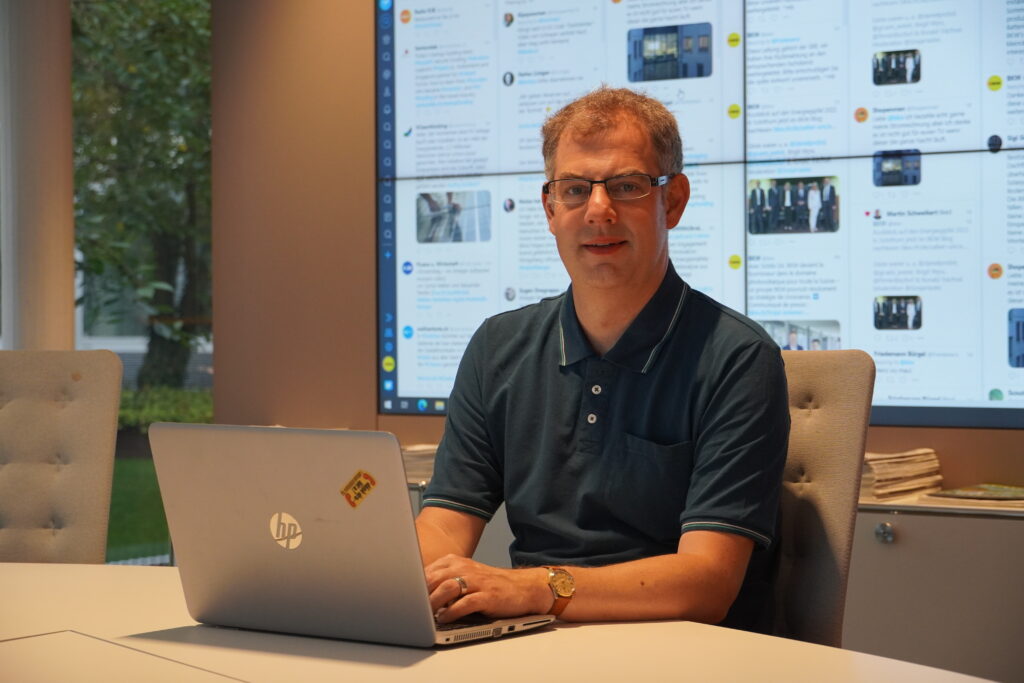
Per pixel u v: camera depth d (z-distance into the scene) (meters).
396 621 1.10
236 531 1.16
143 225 5.47
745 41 2.79
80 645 1.14
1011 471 2.57
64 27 3.26
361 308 3.15
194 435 1.16
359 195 3.14
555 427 1.53
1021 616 2.27
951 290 2.64
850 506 1.45
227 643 1.14
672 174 1.52
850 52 2.70
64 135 3.27
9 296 3.24
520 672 1.01
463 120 3.06
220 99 3.27
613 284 1.47
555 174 1.52
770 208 2.79
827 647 1.11
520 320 1.65
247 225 3.26
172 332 5.40
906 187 2.67
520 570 1.22
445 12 3.06
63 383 2.01
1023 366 2.58
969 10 2.60
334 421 3.18
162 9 5.41
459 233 3.08
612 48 2.93
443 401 3.09
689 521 1.36
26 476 1.98
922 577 2.35
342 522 1.09
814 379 1.54
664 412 1.47
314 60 3.18
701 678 0.99
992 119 2.59
